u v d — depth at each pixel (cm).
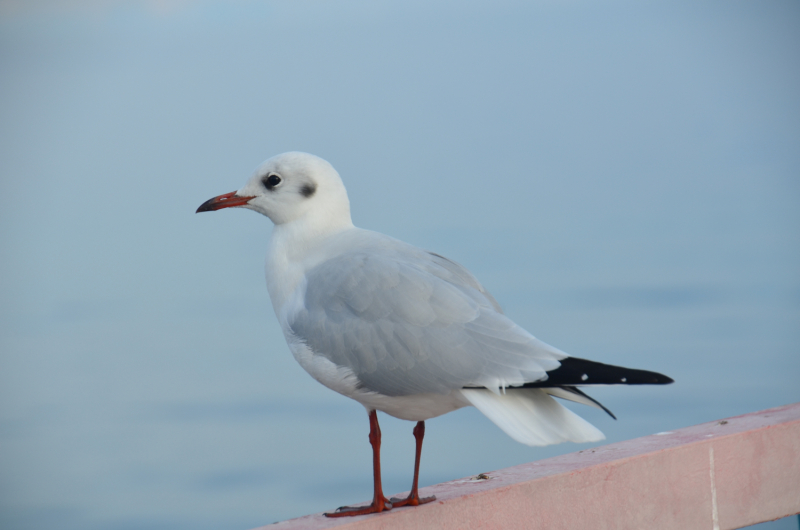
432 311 572
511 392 547
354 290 597
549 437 513
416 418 613
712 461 575
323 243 664
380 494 568
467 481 589
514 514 536
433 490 583
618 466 550
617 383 502
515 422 526
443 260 621
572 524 544
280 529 524
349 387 596
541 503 539
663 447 566
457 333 563
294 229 676
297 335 622
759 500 593
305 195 676
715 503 577
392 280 586
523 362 539
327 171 680
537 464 586
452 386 557
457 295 577
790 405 668
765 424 602
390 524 524
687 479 570
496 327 561
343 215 685
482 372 548
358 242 644
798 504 608
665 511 564
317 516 560
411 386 571
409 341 570
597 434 512
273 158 689
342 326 595
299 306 631
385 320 580
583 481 543
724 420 631
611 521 551
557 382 519
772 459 597
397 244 635
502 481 554
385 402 591
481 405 543
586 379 512
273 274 675
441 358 560
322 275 623
